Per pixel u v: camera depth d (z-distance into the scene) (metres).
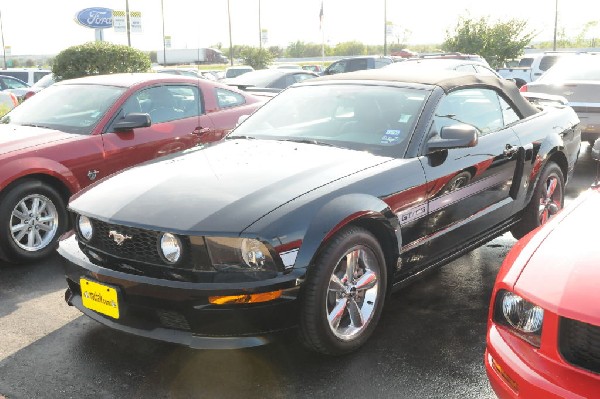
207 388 3.15
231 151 4.01
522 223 5.06
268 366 3.35
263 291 2.95
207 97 6.67
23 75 21.27
